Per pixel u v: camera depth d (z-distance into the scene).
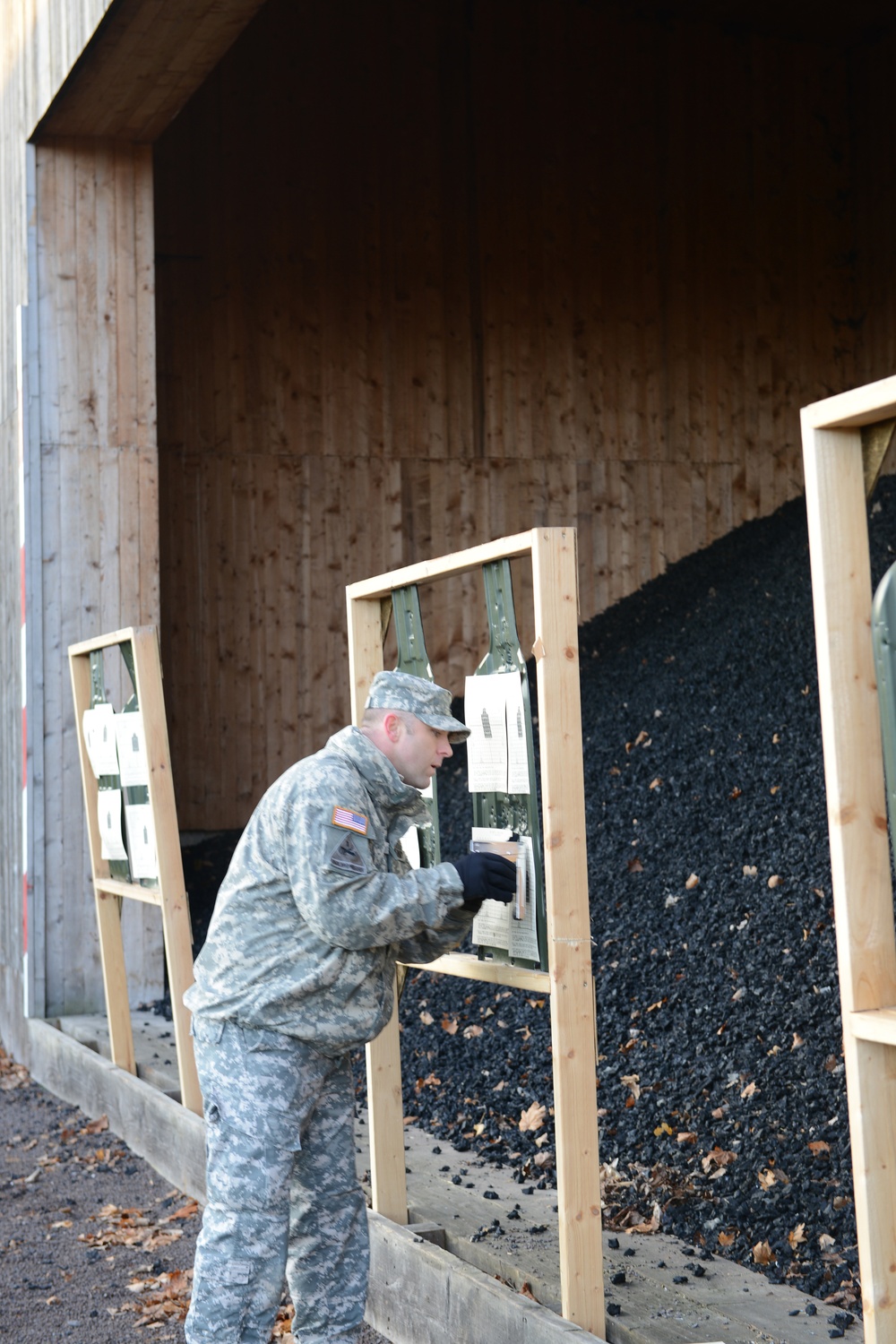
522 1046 5.31
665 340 12.53
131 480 7.68
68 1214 4.96
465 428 11.84
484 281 11.92
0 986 8.46
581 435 12.22
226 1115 2.89
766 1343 2.94
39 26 7.24
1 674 8.43
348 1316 3.09
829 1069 4.27
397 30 11.64
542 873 3.07
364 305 11.53
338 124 11.46
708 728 7.82
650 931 5.86
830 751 2.01
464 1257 3.67
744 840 6.29
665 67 12.57
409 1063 5.56
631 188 12.44
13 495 7.97
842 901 2.00
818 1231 3.48
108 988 6.10
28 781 7.42
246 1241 2.85
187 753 10.84
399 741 3.07
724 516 12.70
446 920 3.11
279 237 11.28
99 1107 6.20
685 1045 4.83
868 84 13.01
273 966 2.90
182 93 6.98
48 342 7.55
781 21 12.68
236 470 11.10
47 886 7.44
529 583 12.14
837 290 13.22
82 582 7.55
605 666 10.06
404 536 11.60
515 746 3.13
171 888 5.07
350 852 2.85
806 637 8.58
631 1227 3.79
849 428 2.03
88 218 7.65
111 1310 4.05
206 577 10.97
